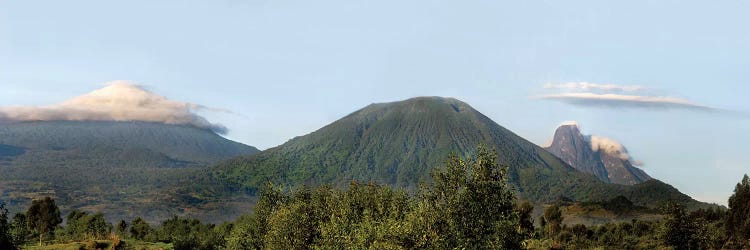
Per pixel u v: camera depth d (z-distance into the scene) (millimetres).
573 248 129625
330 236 50219
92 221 142875
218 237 122938
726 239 113875
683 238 75188
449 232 39500
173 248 120750
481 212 40156
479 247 39000
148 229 157875
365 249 43438
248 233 67375
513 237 40344
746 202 121625
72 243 107250
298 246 55719
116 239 109312
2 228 55750
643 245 114938
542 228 165625
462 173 41375
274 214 62000
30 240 117375
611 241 135750
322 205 59500
